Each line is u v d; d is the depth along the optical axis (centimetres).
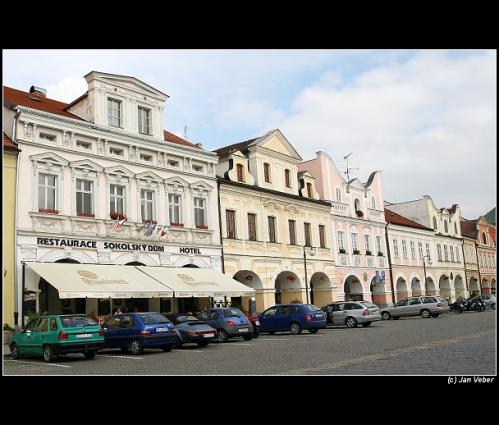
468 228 8238
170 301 3366
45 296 2833
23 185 2648
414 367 1340
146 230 3172
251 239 3969
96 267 2822
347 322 3406
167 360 1855
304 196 4606
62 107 3275
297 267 4356
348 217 5131
